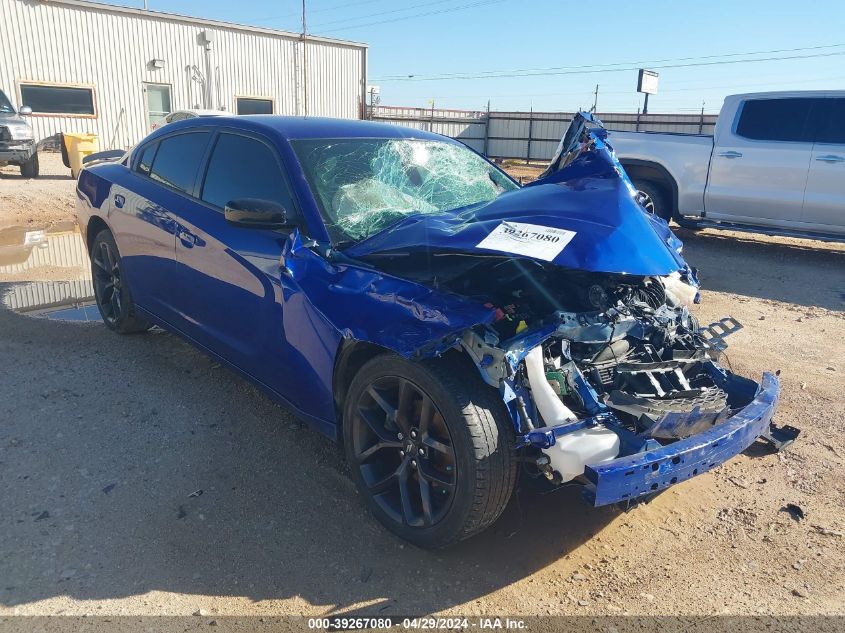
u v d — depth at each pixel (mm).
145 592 2533
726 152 8953
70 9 21109
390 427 2875
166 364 4605
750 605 2598
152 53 23000
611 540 2984
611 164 3350
